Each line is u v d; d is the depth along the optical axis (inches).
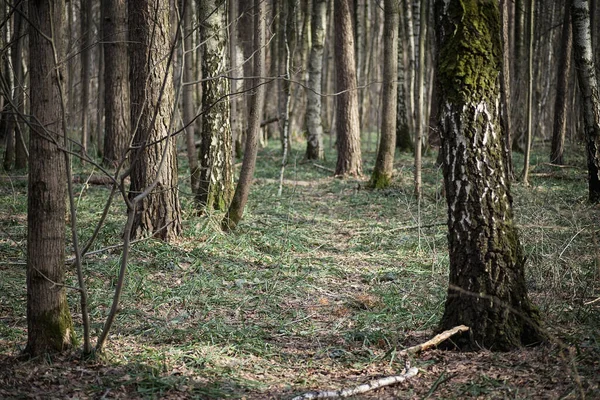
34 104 209.5
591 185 513.3
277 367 231.1
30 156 213.9
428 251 401.4
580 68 510.9
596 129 510.0
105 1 693.9
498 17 230.2
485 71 225.1
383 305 300.4
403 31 1055.6
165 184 394.0
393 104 624.1
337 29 724.7
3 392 191.6
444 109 229.0
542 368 206.7
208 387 207.6
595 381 190.7
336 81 738.8
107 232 404.8
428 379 210.5
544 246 339.6
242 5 725.9
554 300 272.8
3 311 280.1
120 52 683.4
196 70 970.1
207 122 464.1
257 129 429.7
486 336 228.8
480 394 193.9
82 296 212.7
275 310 299.6
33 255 217.6
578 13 510.6
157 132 386.9
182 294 311.9
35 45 208.2
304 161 853.2
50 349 220.4
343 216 515.8
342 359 236.8
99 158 768.9
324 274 356.2
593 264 311.4
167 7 384.2
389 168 634.2
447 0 228.1
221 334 260.4
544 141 1074.7
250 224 456.8
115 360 225.1
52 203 216.4
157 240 390.6
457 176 229.6
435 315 273.3
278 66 1056.2
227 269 357.1
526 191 550.6
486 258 229.3
